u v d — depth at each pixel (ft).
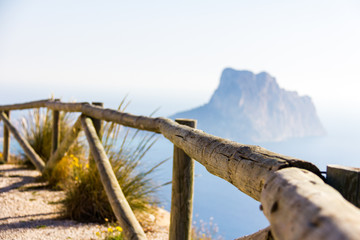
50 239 8.85
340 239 1.48
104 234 9.27
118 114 10.02
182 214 7.12
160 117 7.99
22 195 12.89
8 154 20.35
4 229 9.43
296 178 2.36
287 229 1.93
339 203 1.84
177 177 7.09
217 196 408.67
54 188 14.06
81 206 10.62
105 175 8.87
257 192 3.06
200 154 4.75
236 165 3.53
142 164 10.61
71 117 18.19
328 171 3.14
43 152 18.12
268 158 3.10
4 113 21.43
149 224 10.42
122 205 7.64
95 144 10.41
